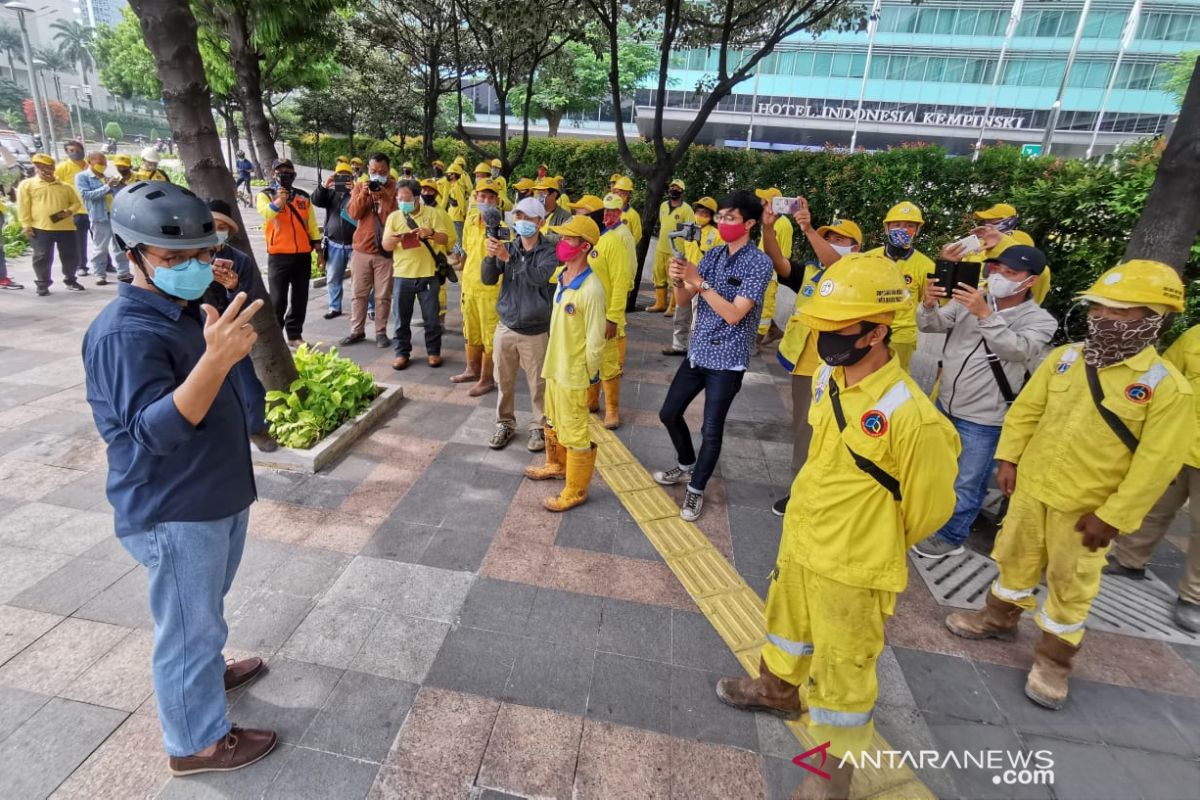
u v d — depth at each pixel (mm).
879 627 2115
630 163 9672
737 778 2326
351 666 2736
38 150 30016
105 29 43625
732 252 3807
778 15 10805
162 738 2361
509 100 33188
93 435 4617
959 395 3646
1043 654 2740
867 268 1906
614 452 4957
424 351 7102
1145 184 4547
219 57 15961
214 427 2037
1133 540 3633
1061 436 2637
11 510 3676
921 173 7652
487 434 5074
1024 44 42781
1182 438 2385
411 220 6082
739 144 47719
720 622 3125
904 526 2033
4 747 2285
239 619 2965
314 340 7238
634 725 2525
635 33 11344
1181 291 2355
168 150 42062
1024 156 7059
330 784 2229
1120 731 2613
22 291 8617
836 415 2039
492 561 3500
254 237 14188
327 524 3748
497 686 2676
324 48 13312
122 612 2955
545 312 4496
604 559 3582
